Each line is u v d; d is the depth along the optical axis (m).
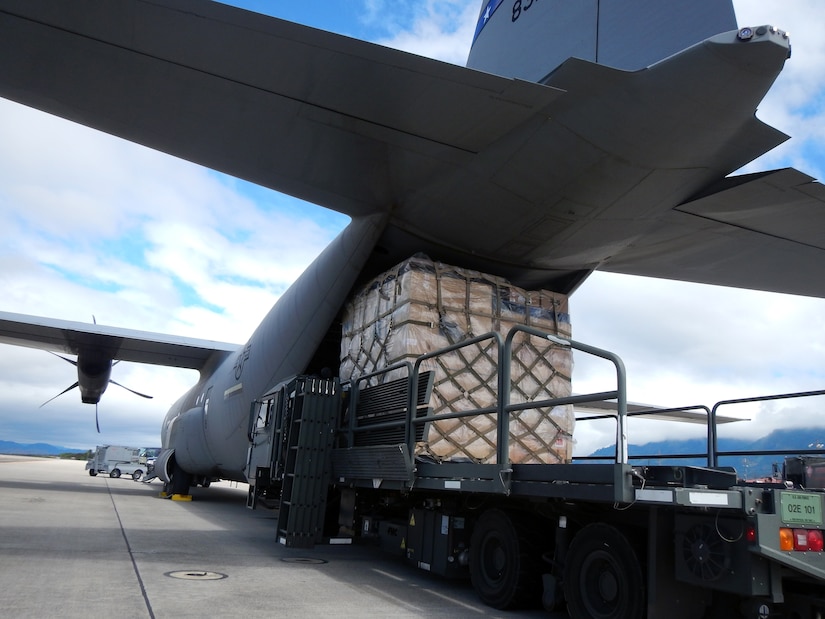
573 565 4.83
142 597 5.09
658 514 4.28
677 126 5.59
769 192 6.29
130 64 5.55
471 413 5.58
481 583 5.72
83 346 18.17
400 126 6.13
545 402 4.84
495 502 5.80
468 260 8.48
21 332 17.14
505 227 7.61
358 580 6.44
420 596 5.83
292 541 8.35
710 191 6.54
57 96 6.26
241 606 4.98
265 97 5.85
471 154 6.50
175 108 6.23
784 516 3.81
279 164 7.30
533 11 6.79
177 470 17.67
